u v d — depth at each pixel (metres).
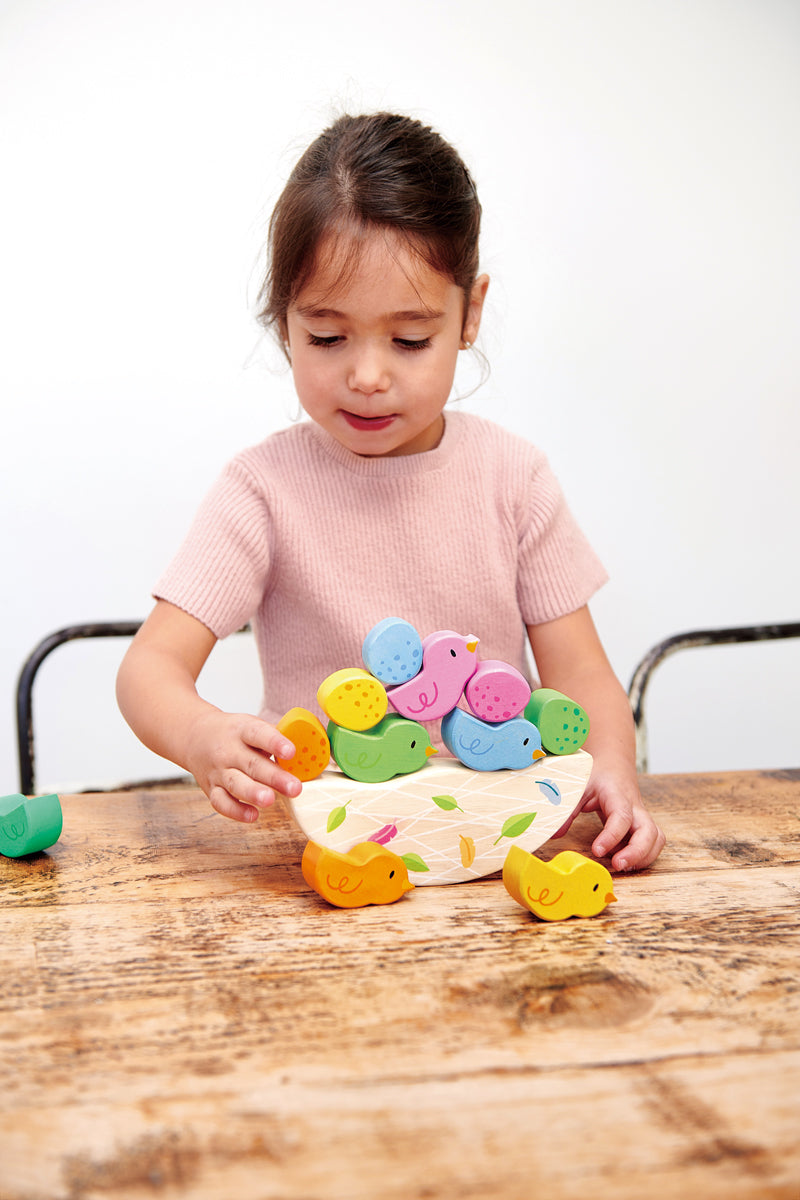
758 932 0.58
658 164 1.92
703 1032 0.47
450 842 0.67
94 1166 0.37
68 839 0.76
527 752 0.68
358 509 1.01
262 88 1.85
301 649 1.03
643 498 2.02
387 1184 0.36
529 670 1.14
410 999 0.50
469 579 1.02
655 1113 0.40
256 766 0.67
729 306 1.99
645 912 0.61
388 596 1.01
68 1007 0.49
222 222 1.87
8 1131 0.39
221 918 0.60
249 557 0.99
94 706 2.00
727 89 1.92
